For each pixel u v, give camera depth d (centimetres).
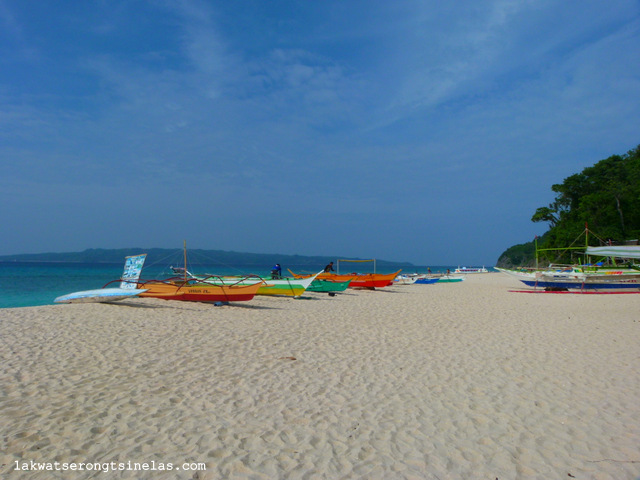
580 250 5134
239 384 637
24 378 649
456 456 427
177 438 454
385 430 484
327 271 2586
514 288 3111
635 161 5841
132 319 1223
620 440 466
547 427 498
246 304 1634
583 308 1698
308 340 963
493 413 538
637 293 2534
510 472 399
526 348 906
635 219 5119
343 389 622
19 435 451
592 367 753
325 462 410
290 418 514
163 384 632
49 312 1343
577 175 6172
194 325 1141
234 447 436
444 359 803
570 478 390
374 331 1094
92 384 626
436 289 2919
